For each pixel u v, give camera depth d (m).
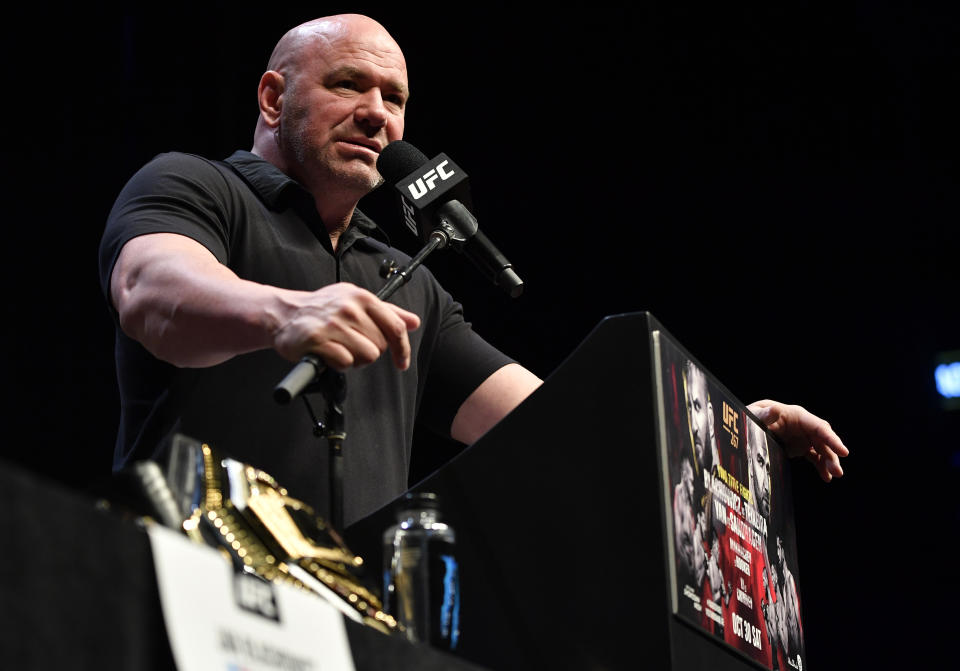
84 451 4.04
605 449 1.21
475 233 1.68
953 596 5.56
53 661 0.60
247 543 0.94
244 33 4.29
